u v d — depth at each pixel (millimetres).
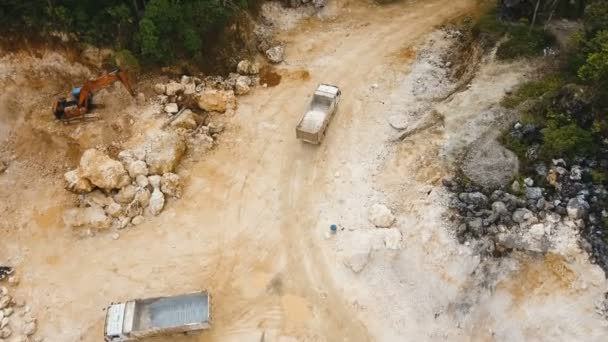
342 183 33750
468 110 35000
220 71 41062
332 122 37094
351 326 28125
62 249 31562
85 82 38875
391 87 39188
